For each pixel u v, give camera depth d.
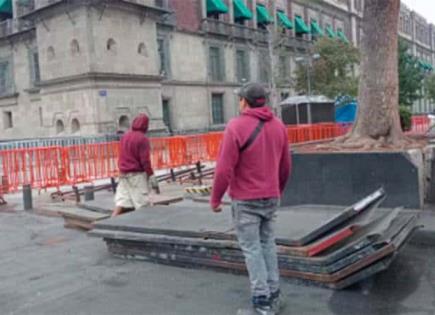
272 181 4.07
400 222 5.38
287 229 5.22
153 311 4.38
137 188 7.26
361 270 4.54
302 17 50.72
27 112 35.38
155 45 29.83
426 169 7.77
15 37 35.03
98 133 25.92
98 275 5.52
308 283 4.79
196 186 12.12
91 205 8.33
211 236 5.36
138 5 27.97
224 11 39.28
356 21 61.72
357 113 8.61
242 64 42.75
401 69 38.06
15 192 11.77
